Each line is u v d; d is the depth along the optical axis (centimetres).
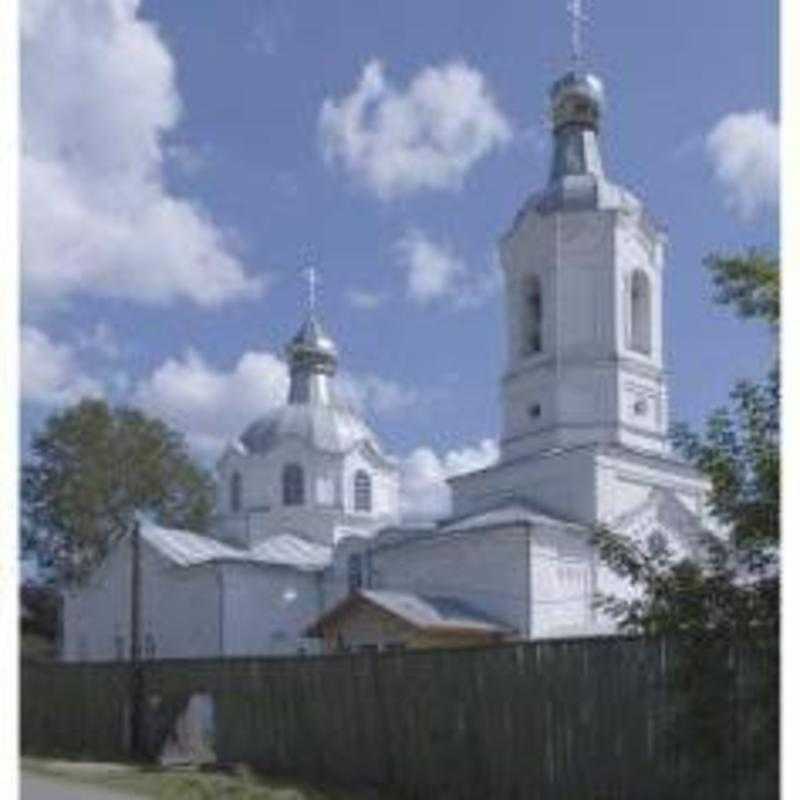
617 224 4653
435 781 1855
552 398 4622
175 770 2167
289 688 2162
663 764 1519
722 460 1032
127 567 5100
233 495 6219
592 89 4878
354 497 6106
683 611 1077
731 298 1029
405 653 1936
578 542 4147
